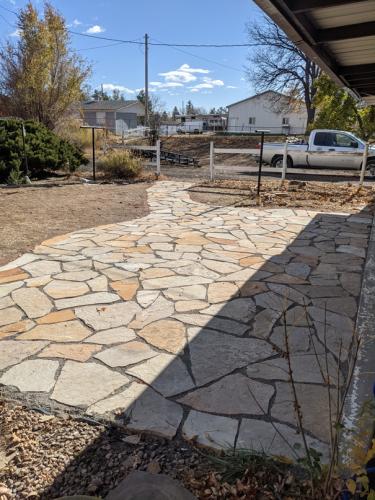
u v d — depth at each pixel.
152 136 24.55
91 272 4.61
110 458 2.04
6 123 12.54
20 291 4.05
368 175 14.00
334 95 19.70
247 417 2.32
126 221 7.23
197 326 3.37
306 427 2.23
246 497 1.81
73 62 19.58
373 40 3.83
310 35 3.46
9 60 19.22
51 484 1.89
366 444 1.83
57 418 2.31
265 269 4.75
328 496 1.64
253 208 8.50
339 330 3.32
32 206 8.31
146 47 30.67
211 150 11.79
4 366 2.79
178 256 5.23
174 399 2.47
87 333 3.25
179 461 2.01
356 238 6.16
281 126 44.91
